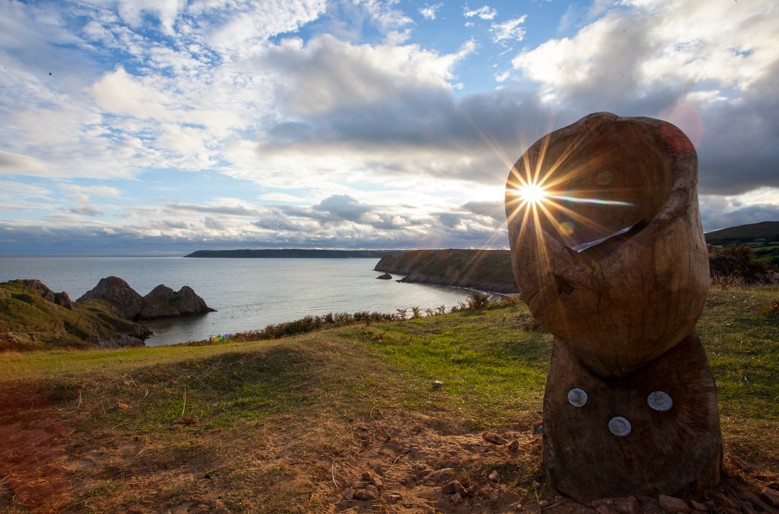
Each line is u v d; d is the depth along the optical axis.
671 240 2.07
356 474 3.91
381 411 5.52
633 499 2.62
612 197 2.77
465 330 11.45
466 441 4.45
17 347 24.25
